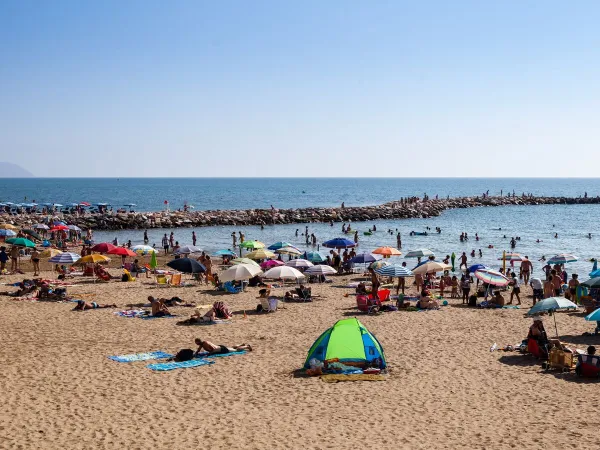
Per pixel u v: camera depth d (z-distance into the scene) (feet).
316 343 51.85
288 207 418.72
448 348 58.03
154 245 188.55
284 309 80.12
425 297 80.79
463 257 133.69
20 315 72.64
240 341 60.75
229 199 533.55
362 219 301.43
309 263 92.22
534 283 85.15
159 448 34.09
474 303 82.94
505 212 358.23
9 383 45.73
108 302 83.35
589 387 45.32
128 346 57.93
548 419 38.63
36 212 298.35
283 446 34.50
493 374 49.08
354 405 41.60
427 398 43.09
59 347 57.11
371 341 51.88
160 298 82.69
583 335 63.67
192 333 64.18
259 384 46.37
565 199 454.40
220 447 34.32
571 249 181.98
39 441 34.83
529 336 55.21
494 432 36.55
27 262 133.80
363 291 89.15
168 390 44.65
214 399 42.75
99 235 221.05
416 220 303.27
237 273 82.74
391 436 36.01
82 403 41.55
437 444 34.81
